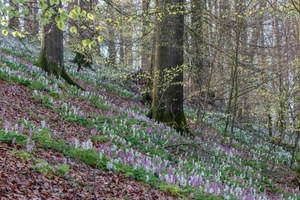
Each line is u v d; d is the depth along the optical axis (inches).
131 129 518.6
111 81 932.6
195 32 730.8
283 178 557.6
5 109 419.8
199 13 731.4
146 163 369.7
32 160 287.3
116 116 577.0
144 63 1231.5
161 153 456.4
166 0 636.7
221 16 703.7
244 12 658.2
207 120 774.5
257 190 422.6
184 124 633.0
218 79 805.9
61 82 700.0
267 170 569.9
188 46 778.8
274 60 781.9
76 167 314.0
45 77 679.7
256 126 784.3
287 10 636.7
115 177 322.0
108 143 425.1
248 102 815.7
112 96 799.1
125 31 913.5
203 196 319.9
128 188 303.7
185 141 546.0
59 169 285.6
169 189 322.7
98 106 626.2
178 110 634.8
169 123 623.8
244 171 503.2
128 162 364.2
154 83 652.1
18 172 256.4
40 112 466.6
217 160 512.7
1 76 549.3
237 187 375.6
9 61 671.1
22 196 223.8
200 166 445.4
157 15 648.4
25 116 424.8
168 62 634.2
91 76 954.7
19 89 536.7
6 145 305.0
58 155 328.2
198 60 762.8
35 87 578.6
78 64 1050.7
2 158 268.8
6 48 807.7
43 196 236.2
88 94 669.3
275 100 665.0
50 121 446.6
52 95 579.5
